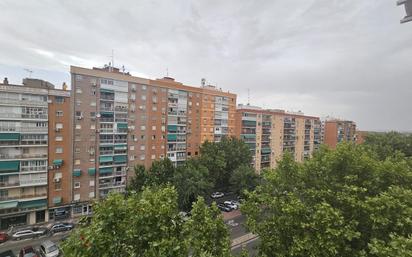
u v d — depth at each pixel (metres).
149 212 9.45
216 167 45.84
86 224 9.78
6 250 27.98
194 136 51.56
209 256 9.20
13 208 33.12
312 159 15.85
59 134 35.47
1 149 31.52
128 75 41.31
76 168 37.03
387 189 12.98
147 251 8.64
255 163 61.22
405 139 31.06
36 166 33.94
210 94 53.69
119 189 41.06
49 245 25.31
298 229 12.40
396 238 9.12
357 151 15.15
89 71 37.41
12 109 31.78
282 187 14.77
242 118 58.03
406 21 6.14
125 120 41.44
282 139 67.25
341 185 12.91
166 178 37.16
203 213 11.16
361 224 12.16
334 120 90.62
